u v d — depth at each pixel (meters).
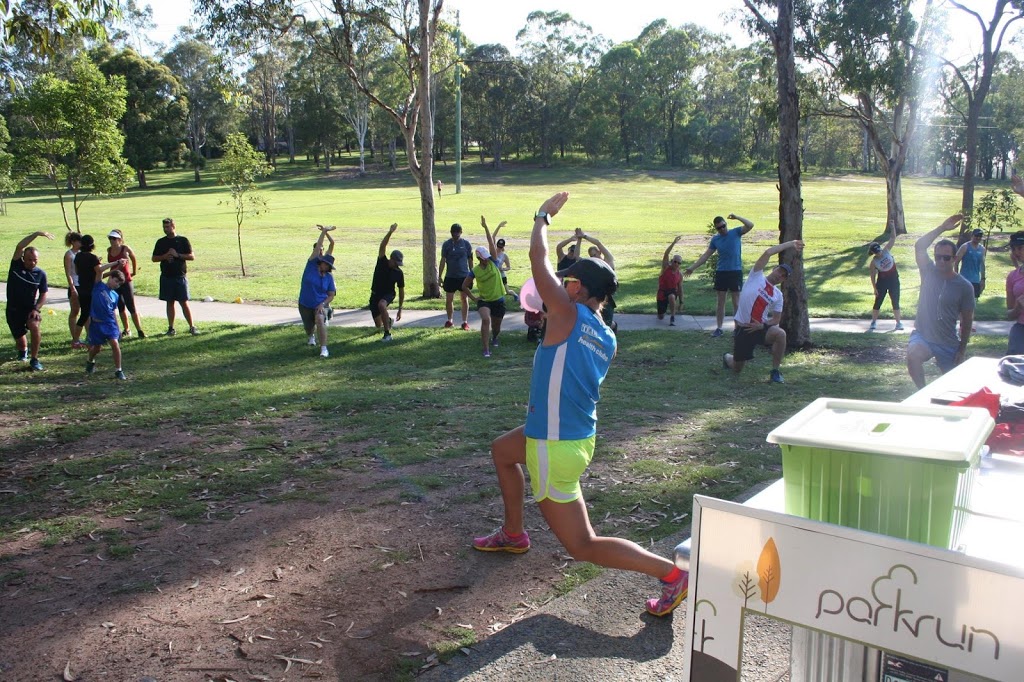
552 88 104.06
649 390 9.55
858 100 35.38
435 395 9.15
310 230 39.34
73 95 20.84
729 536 2.41
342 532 4.93
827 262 26.69
